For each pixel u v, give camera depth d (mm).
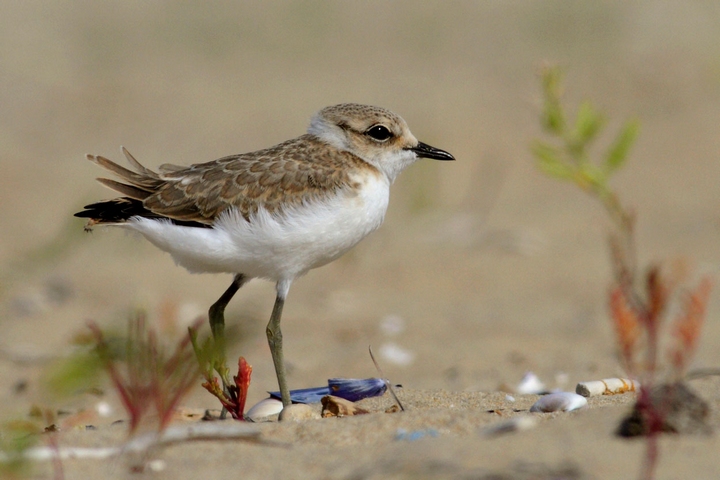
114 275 13750
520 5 27500
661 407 5078
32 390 8977
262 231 7414
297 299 12891
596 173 7973
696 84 21562
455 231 15562
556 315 11766
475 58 24438
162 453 5406
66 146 19828
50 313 11961
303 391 7910
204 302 12469
